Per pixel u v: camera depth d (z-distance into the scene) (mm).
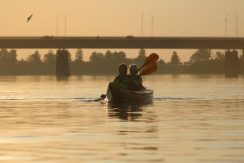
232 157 64875
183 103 143625
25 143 74438
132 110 121938
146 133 83188
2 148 71062
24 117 106875
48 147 71688
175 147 71188
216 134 81438
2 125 93562
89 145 73000
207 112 116250
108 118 104562
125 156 66188
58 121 99500
